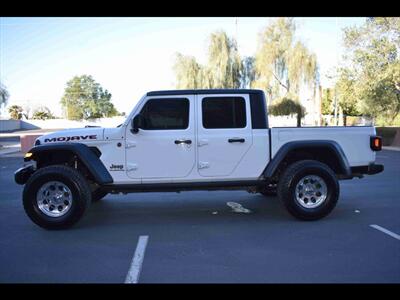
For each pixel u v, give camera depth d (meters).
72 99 100.75
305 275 4.39
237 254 5.09
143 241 5.71
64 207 6.43
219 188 6.88
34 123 75.81
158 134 6.60
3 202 8.80
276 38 33.12
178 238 5.85
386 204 8.06
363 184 10.73
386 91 25.81
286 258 4.91
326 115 46.44
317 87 33.75
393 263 4.71
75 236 6.03
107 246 5.51
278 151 6.74
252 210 7.63
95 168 6.43
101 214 7.46
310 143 6.73
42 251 5.32
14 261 4.95
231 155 6.70
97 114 101.62
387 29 25.47
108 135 6.57
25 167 6.87
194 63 35.53
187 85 35.19
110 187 6.60
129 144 6.57
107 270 4.62
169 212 7.57
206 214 7.36
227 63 34.78
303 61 32.19
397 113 27.75
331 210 6.70
